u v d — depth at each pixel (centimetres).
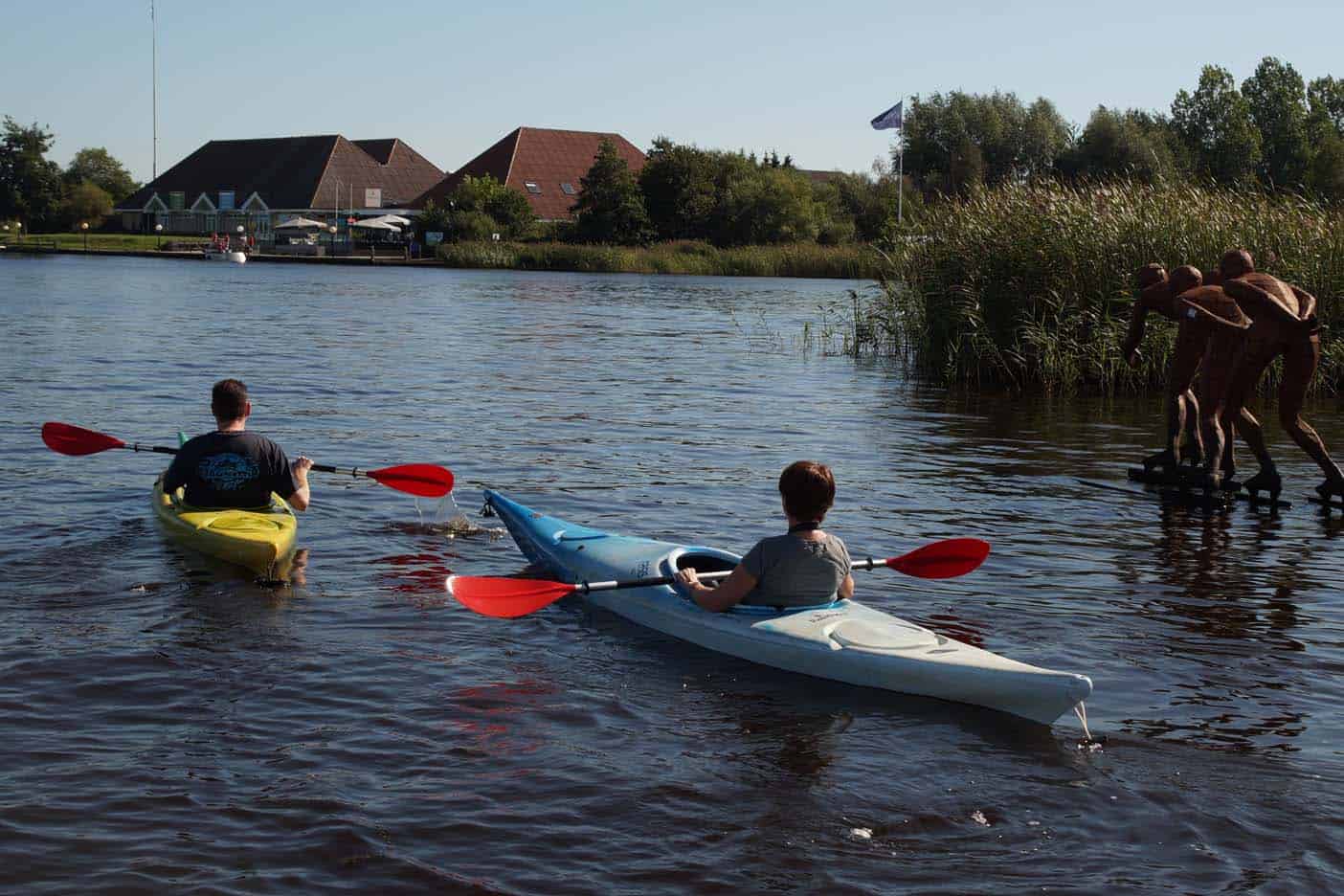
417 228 7656
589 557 732
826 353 2303
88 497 937
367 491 1005
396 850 420
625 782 478
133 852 413
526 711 549
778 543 623
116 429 1270
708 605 635
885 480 1110
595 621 686
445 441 1252
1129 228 1784
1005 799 470
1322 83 9638
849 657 584
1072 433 1403
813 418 1485
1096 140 6425
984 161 7344
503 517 837
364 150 10138
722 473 1117
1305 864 422
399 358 2070
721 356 2233
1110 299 1744
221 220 9688
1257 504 1041
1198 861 425
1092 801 470
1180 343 1095
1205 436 1052
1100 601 737
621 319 3152
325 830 431
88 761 483
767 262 6316
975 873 414
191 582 733
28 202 10938
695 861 418
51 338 2230
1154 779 490
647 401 1611
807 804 463
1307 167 7888
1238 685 596
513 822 442
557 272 6575
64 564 759
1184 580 789
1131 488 1095
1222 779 491
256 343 2266
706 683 588
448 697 564
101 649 611
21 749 492
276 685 571
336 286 4541
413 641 641
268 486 832
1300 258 1725
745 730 532
